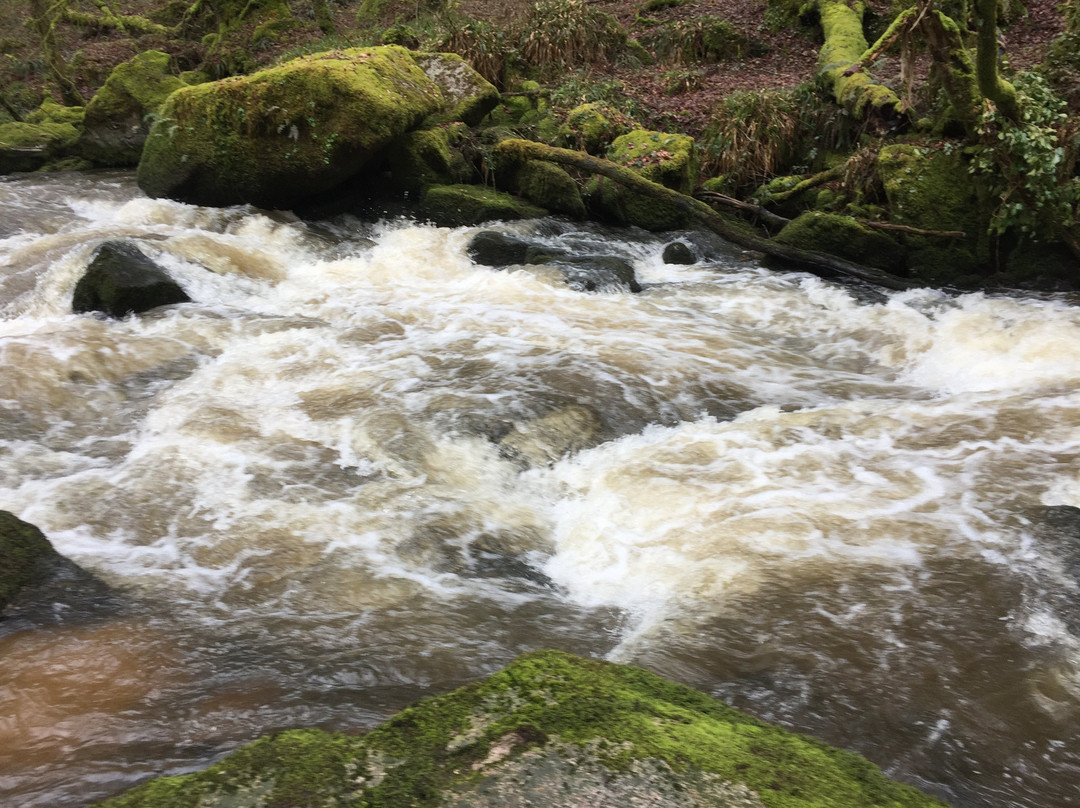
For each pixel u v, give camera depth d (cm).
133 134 1294
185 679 315
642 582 399
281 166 1012
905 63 849
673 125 1235
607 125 1178
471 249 937
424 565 412
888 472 485
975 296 822
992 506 442
